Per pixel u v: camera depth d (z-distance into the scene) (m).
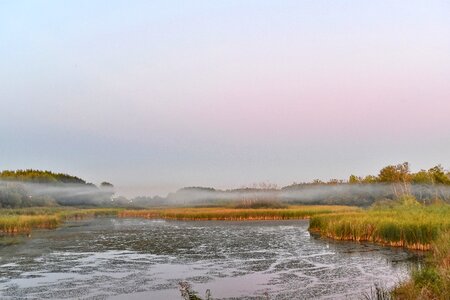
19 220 57.81
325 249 34.66
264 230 55.22
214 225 66.19
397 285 19.67
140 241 43.56
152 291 21.45
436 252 22.92
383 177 98.88
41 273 26.41
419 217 36.59
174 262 30.09
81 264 29.59
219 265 28.55
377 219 39.47
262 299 19.53
